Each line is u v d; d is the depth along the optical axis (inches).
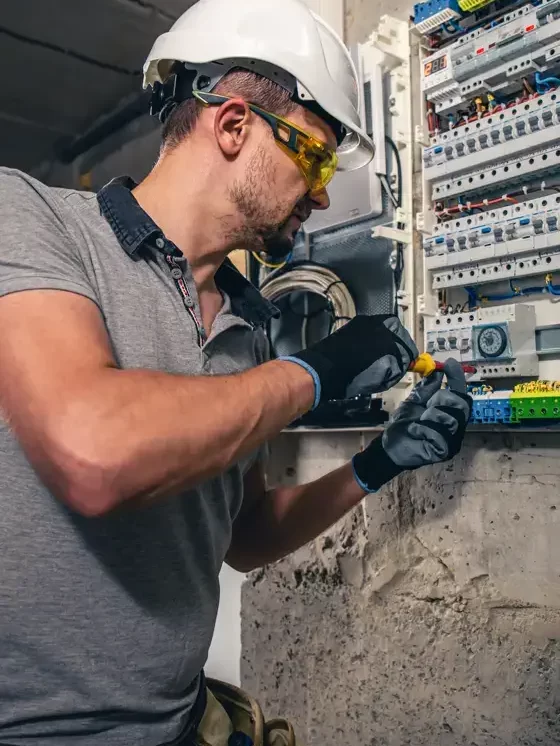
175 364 34.2
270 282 66.4
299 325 68.1
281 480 70.1
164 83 38.6
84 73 111.3
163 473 24.4
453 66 53.0
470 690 53.5
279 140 35.0
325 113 37.3
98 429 23.3
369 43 58.4
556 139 46.5
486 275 52.2
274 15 36.1
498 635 52.1
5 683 30.5
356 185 59.6
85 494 23.7
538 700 49.5
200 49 35.5
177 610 34.7
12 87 114.9
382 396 56.9
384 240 59.6
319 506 46.9
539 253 48.7
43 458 24.4
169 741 35.6
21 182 30.8
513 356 48.5
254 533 48.6
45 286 26.3
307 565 65.6
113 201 34.1
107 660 32.1
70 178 139.3
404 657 57.9
